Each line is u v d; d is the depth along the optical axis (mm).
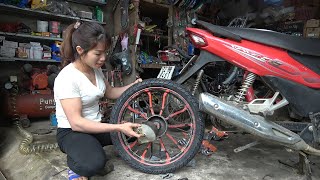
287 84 1536
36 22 3793
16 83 3254
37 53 3592
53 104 3139
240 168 1753
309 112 1545
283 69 1535
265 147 2211
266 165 1813
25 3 3451
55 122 2992
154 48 4613
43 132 2676
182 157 1592
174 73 1808
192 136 1595
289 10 3836
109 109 2832
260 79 1635
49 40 3822
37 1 3521
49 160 1873
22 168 1954
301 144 1465
